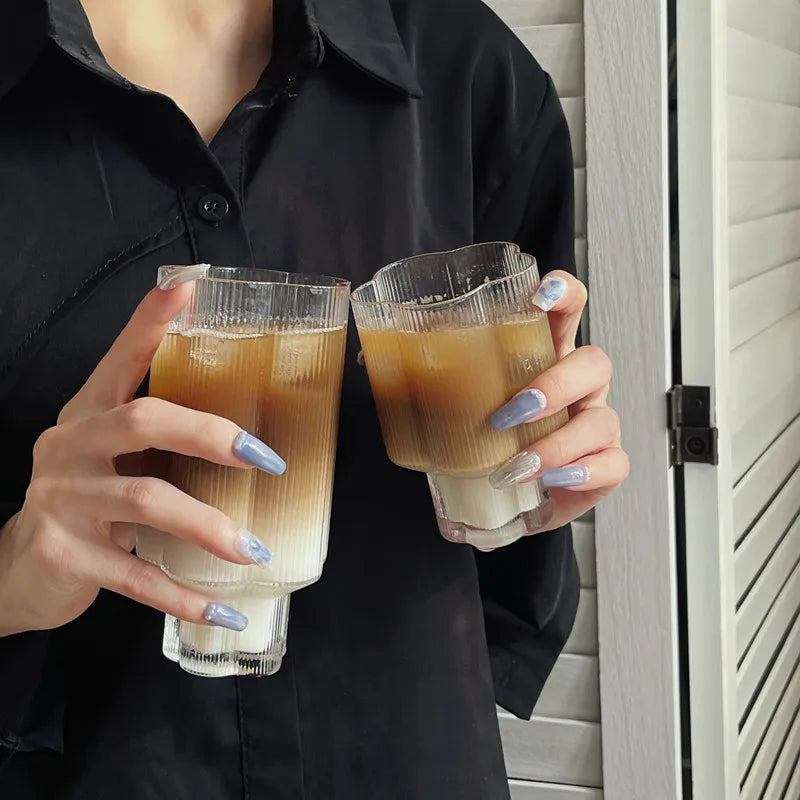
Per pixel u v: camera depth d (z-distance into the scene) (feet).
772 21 5.31
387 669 2.71
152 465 1.91
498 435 2.04
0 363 2.41
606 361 2.15
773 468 5.55
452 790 2.75
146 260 2.46
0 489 2.45
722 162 4.07
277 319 1.86
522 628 3.15
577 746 4.36
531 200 3.07
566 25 3.99
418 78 2.89
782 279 5.69
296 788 2.61
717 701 4.25
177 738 2.56
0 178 2.41
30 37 2.33
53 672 2.51
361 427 2.69
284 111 2.61
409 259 2.23
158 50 2.57
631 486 4.12
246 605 1.98
